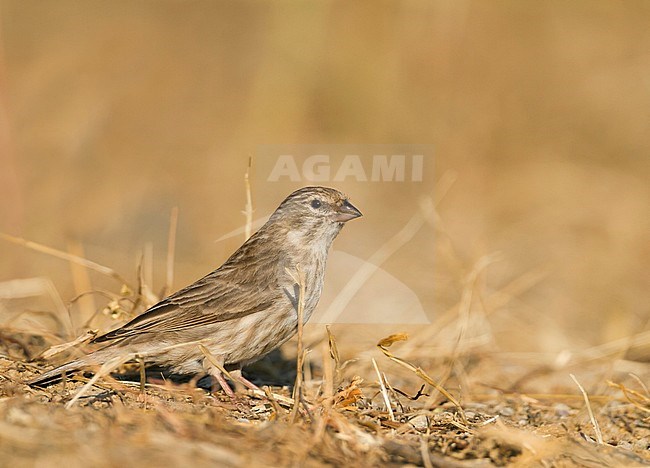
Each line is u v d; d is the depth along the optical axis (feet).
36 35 97.71
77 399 36.55
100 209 73.56
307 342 52.06
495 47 95.30
